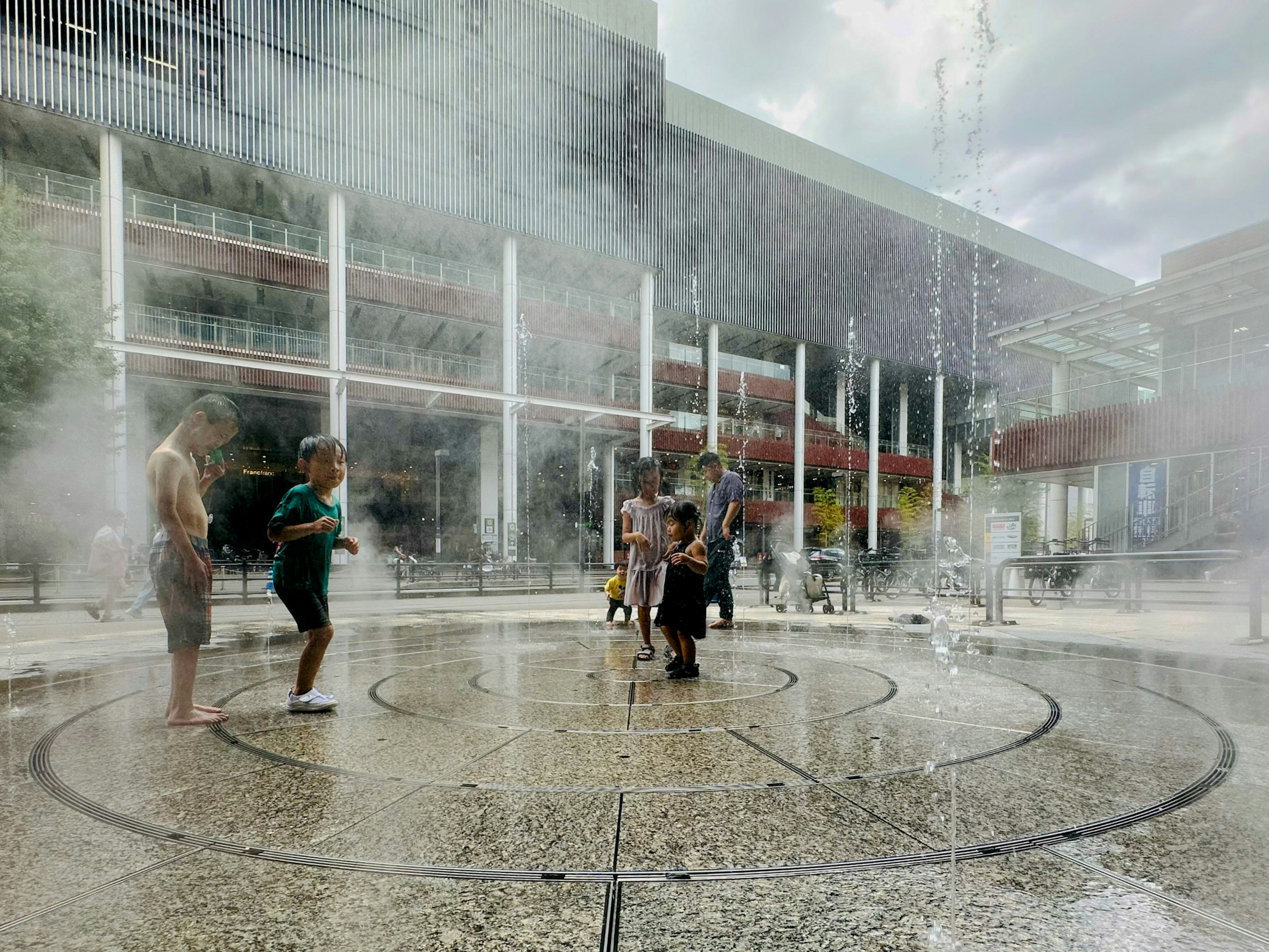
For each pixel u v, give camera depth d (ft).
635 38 120.98
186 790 8.03
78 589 49.21
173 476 10.87
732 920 5.18
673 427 122.31
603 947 4.81
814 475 149.18
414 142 90.99
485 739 10.16
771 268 131.13
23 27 69.10
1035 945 4.79
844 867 6.06
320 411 97.55
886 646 20.18
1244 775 8.46
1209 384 60.29
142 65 74.38
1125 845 6.48
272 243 84.89
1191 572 54.13
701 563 14.93
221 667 16.74
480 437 112.88
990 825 6.96
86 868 6.05
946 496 155.53
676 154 118.11
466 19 95.40
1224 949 4.73
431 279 95.40
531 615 32.53
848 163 158.40
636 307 118.83
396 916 5.24
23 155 78.38
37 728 10.84
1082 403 70.13
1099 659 17.78
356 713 11.80
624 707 12.18
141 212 79.25
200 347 78.02
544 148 102.73
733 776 8.49
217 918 5.22
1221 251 65.36
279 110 81.92
